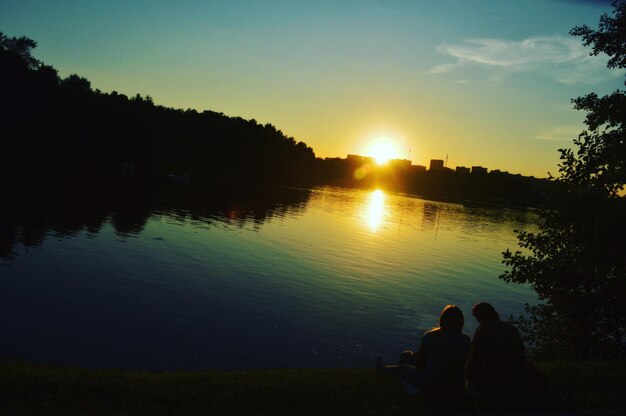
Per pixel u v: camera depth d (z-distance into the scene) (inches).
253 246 1469.0
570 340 536.4
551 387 341.4
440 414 285.1
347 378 339.0
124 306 775.1
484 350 309.6
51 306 738.2
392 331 807.1
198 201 2684.5
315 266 1273.4
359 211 3316.9
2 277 858.8
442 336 311.0
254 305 857.5
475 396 304.0
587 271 503.8
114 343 627.8
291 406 290.8
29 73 3356.3
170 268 1061.8
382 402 299.1
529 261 545.3
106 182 3149.6
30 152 3307.1
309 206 3208.7
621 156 513.0
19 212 1592.0
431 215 3774.6
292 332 744.3
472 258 1797.5
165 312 768.3
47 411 259.1
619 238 493.4
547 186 550.6
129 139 4087.1
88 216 1689.2
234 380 323.9
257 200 3208.7
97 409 267.9
